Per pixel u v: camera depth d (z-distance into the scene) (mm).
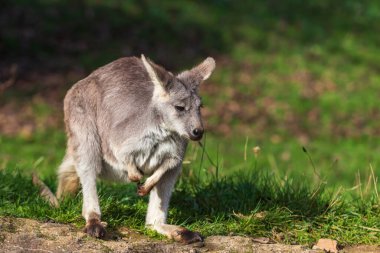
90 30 44750
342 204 14898
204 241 12961
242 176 16141
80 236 12633
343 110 40156
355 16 53562
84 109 14172
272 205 14820
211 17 49094
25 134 32969
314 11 53094
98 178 14594
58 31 44000
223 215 14281
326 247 13094
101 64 41500
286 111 39094
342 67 45781
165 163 13578
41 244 12203
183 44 45375
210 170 17078
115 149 13719
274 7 52500
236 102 39469
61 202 14273
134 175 13422
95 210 13477
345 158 33594
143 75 14289
